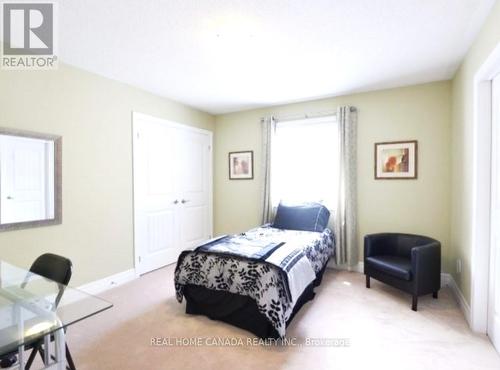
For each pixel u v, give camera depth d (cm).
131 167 311
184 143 388
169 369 164
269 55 237
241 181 421
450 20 184
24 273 165
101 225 279
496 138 185
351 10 174
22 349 121
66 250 249
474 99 202
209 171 435
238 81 298
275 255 215
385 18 183
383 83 302
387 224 320
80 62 248
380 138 322
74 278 256
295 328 208
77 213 257
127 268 307
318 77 285
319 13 177
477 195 197
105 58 240
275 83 303
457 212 260
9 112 211
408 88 306
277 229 331
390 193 318
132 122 310
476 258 198
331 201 354
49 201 235
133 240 314
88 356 175
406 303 249
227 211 436
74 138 255
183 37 206
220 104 383
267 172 384
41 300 135
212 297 221
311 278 231
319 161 362
